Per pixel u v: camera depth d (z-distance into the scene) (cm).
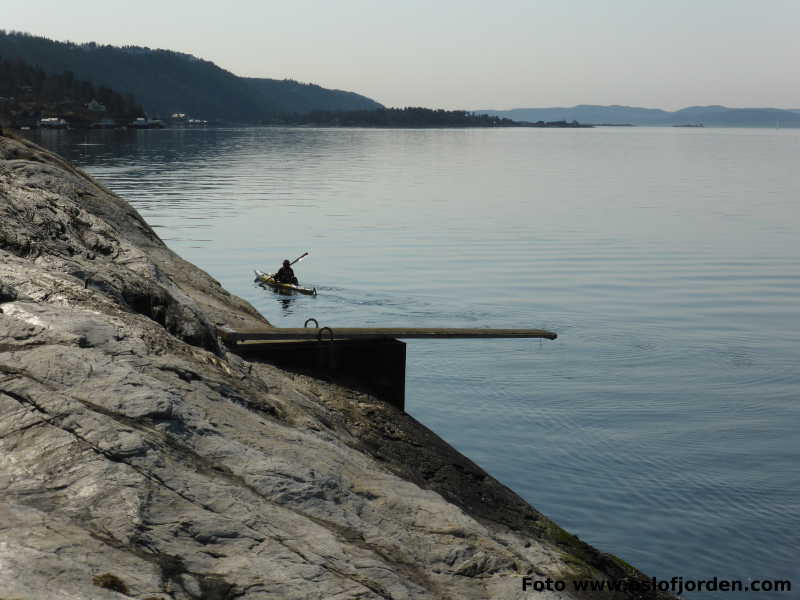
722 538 1160
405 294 2773
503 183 7394
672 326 2364
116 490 496
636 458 1423
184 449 587
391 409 1248
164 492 512
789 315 2520
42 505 472
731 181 7875
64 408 559
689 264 3391
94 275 907
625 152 14925
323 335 1326
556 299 2714
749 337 2250
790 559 1112
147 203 5241
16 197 1072
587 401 1714
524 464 1393
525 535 920
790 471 1380
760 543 1149
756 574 1073
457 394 1738
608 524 1193
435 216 4872
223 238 3900
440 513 677
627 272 3200
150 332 803
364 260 3397
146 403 611
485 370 1909
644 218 4878
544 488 1304
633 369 1950
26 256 906
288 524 536
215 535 493
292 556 496
